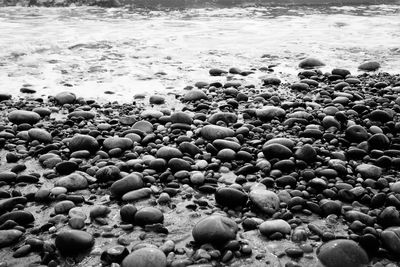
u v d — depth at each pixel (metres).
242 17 6.73
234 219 1.65
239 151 2.00
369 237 1.50
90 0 8.21
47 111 2.47
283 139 2.03
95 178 1.86
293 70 3.71
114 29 5.55
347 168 1.88
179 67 3.78
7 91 2.97
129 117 2.37
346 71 3.42
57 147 2.06
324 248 1.50
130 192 1.75
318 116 2.34
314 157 1.93
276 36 5.21
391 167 1.91
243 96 2.78
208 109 2.58
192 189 1.80
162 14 7.05
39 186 1.83
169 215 1.68
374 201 1.68
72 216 1.64
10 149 2.08
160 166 1.89
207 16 6.82
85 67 3.72
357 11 7.59
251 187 1.79
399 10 7.73
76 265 1.48
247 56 4.22
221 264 1.48
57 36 4.98
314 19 6.55
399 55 4.27
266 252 1.52
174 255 1.51
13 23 5.84
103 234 1.59
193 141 2.14
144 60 4.01
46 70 3.58
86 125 2.32
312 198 1.73
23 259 1.50
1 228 1.58
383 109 2.42
